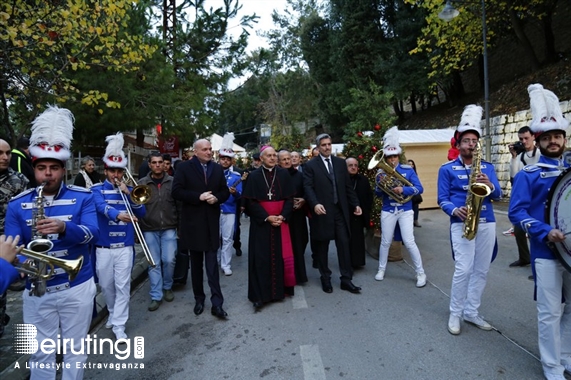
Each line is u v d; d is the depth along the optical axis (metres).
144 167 7.20
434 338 3.66
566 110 9.91
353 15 20.42
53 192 2.65
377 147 6.95
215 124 13.27
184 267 5.77
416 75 18.30
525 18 14.38
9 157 4.20
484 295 4.65
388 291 5.06
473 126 3.67
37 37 5.67
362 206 6.19
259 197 4.76
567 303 3.02
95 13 6.30
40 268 2.34
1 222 4.20
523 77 13.95
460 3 12.14
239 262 7.16
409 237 5.22
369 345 3.60
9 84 7.08
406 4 18.64
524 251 5.63
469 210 3.50
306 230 6.37
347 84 22.53
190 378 3.23
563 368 2.92
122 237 4.11
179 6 12.48
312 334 3.90
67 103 8.87
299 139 24.44
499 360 3.22
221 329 4.18
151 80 10.05
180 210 5.15
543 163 2.99
